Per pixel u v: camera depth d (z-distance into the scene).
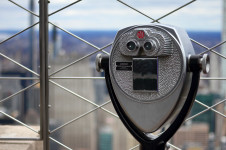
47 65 2.73
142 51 1.81
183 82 1.76
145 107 1.82
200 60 1.78
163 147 1.85
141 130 1.85
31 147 2.82
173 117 1.89
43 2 2.70
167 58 1.78
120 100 1.86
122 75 1.84
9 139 2.82
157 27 1.79
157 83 1.79
